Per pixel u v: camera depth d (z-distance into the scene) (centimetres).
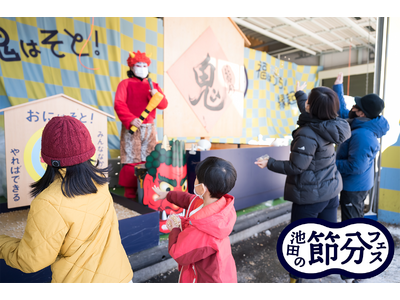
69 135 81
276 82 732
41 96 336
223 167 103
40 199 80
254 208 296
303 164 156
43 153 84
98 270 87
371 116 200
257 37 856
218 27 468
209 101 470
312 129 158
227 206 104
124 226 168
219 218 99
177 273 191
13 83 315
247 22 643
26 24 321
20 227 183
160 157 213
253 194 284
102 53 382
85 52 369
